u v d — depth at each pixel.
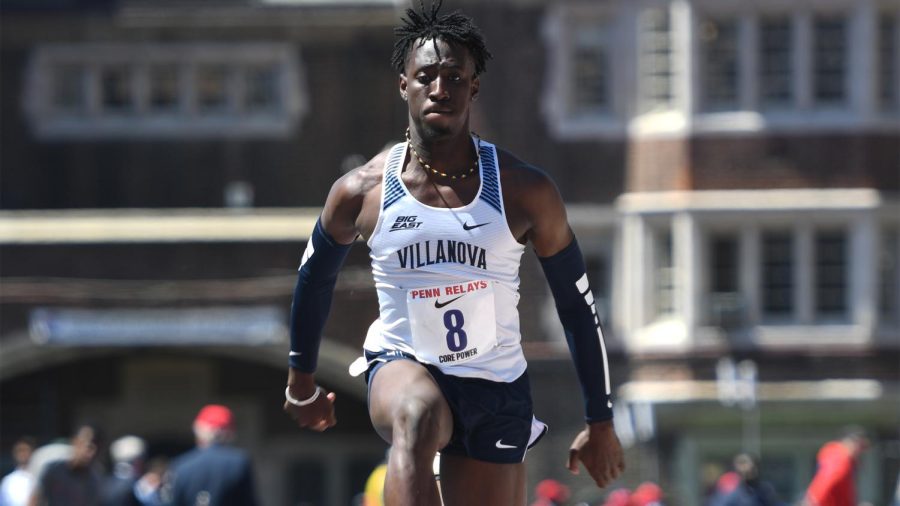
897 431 97.44
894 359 96.44
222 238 97.69
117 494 49.78
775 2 95.25
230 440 50.19
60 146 103.75
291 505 106.31
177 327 97.44
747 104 95.81
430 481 18.28
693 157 96.06
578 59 99.25
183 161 103.88
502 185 19.72
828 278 96.62
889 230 97.06
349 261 95.31
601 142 98.31
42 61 103.56
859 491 96.69
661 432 97.12
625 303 98.00
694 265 95.81
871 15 95.31
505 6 99.06
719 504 63.25
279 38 103.56
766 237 96.69
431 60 19.28
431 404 18.80
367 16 102.81
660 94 98.00
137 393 106.25
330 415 22.20
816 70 96.19
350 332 95.12
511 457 20.08
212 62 103.81
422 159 19.62
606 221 98.00
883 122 95.81
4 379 102.94
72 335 97.25
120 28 103.12
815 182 95.69
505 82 98.94
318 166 103.81
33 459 58.09
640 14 97.81
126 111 104.19
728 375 96.06
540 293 98.00
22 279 97.50
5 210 103.25
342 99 103.75
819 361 96.44
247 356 98.81
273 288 97.44
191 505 49.19
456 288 19.50
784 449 97.62
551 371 97.25
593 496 89.44
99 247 97.56
